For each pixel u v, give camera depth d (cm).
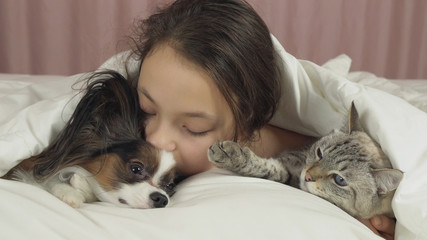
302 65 170
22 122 144
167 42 146
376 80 257
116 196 150
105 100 156
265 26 163
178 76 139
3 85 220
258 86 154
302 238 109
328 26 419
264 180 139
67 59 403
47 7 391
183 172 162
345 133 159
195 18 150
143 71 147
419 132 141
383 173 138
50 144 149
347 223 116
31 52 400
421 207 126
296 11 412
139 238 105
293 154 179
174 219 110
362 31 423
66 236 104
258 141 175
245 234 107
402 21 425
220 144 148
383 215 154
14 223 104
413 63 431
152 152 152
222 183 137
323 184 156
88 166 154
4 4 385
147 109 152
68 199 133
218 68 141
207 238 106
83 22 395
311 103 169
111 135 154
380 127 141
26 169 150
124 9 390
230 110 148
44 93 191
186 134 152
